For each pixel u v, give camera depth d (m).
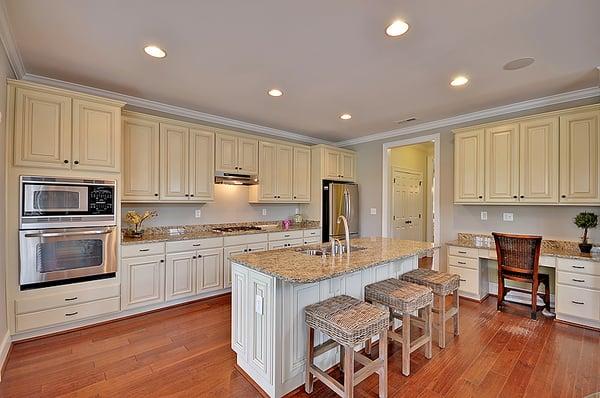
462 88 3.19
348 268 2.00
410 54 2.46
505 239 3.31
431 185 7.13
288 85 3.13
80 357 2.37
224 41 2.28
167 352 2.46
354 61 2.58
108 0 1.81
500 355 2.44
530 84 3.06
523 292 3.48
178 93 3.38
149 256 3.27
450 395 1.95
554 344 2.62
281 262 2.16
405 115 4.17
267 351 1.96
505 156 3.59
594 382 2.07
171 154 3.69
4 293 2.38
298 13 1.93
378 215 5.36
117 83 3.10
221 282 3.87
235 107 3.87
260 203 4.97
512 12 1.90
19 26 2.09
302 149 5.21
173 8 1.89
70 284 2.78
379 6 1.85
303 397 1.94
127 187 3.35
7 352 2.36
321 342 2.21
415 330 2.96
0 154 2.28
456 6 1.85
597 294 2.88
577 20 1.98
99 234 2.92
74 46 2.36
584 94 3.23
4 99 2.35
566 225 3.44
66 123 2.75
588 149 3.06
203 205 4.34
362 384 2.08
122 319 3.11
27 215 2.55
